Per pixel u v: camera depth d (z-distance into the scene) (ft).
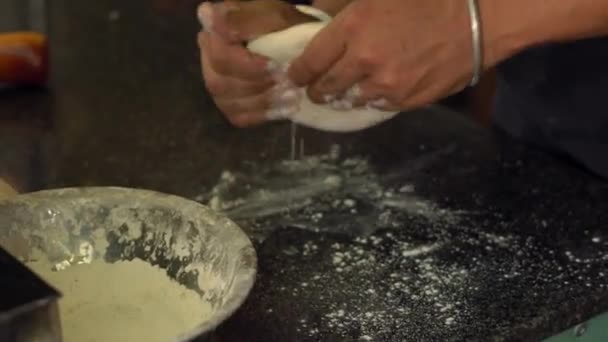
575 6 3.22
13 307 2.56
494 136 4.33
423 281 3.42
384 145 4.22
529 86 4.24
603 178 4.10
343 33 3.14
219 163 4.06
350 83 3.22
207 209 3.14
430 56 3.18
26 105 4.48
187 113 4.44
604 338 3.48
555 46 4.09
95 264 3.21
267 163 4.06
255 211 3.76
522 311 3.31
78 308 3.15
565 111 4.16
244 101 3.46
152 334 3.07
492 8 3.20
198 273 3.10
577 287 3.42
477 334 3.22
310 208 3.79
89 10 5.57
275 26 3.33
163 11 5.56
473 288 3.40
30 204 3.15
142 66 4.89
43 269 3.17
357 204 3.82
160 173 3.98
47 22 5.37
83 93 4.60
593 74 4.05
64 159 4.06
